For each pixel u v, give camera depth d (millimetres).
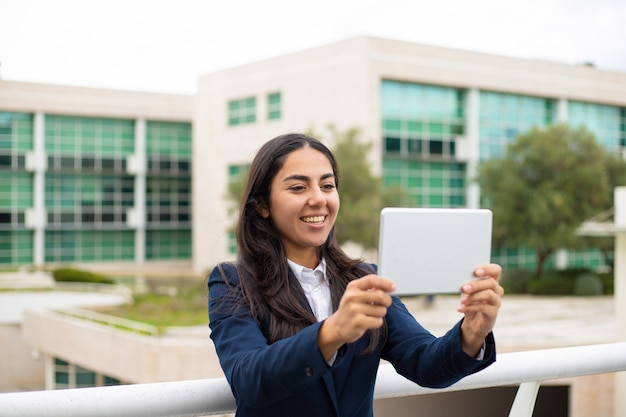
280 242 1167
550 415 13289
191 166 37500
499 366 1277
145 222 37031
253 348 1022
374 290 920
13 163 33812
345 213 18500
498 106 27891
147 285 28297
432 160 27016
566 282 23281
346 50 24938
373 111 24562
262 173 1163
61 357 17359
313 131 20531
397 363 1176
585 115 29938
